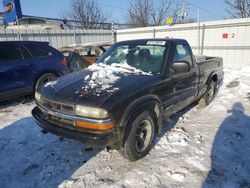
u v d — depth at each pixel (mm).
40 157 3406
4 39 12375
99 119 2621
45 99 3105
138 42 4238
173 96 3777
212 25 12102
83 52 9898
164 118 3656
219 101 5879
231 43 11609
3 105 5926
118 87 2984
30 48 6055
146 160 3248
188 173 2961
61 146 3697
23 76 5762
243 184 2789
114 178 2893
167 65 3641
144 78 3307
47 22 16797
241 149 3557
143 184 2771
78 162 3254
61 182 2850
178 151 3467
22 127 4500
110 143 2705
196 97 4797
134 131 2979
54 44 14523
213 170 3029
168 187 2723
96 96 2797
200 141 3779
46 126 3025
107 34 17219
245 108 5301
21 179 2939
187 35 13406
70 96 2891
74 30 15305
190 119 4715
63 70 6605
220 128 4266
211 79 5438
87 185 2781
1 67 5375
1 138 4055
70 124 2857
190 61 4348
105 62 4230
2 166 3225
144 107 3078
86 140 2664
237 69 10617
